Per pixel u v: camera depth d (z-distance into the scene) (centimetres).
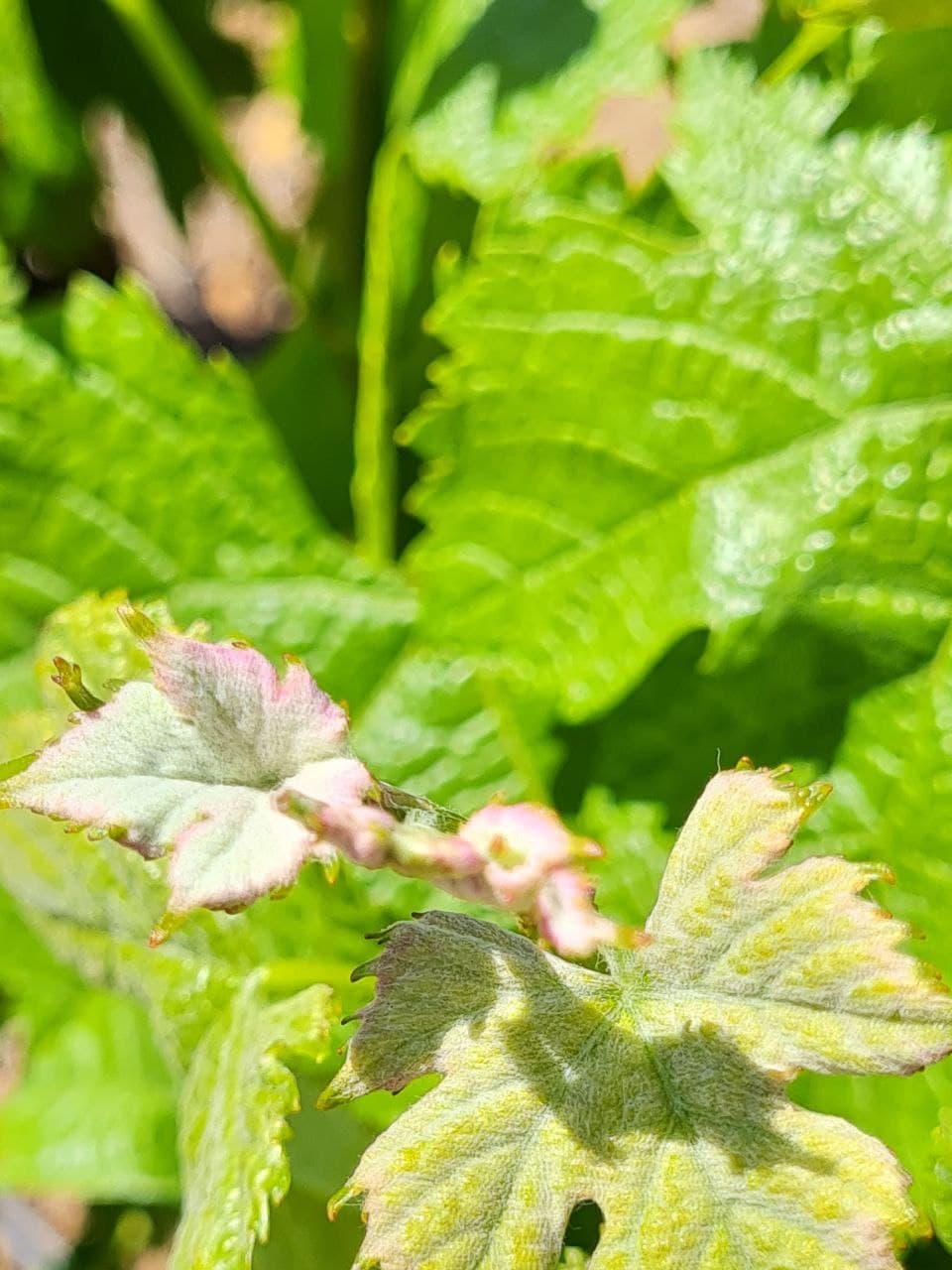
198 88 28
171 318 42
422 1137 12
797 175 19
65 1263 31
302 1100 17
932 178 18
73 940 20
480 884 10
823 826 18
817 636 18
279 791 10
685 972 12
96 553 22
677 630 19
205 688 11
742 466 19
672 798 19
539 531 20
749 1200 12
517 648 20
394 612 21
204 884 10
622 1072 12
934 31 18
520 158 23
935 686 18
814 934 12
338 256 28
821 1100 17
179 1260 14
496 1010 12
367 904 17
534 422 19
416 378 25
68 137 31
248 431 23
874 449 18
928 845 18
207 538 22
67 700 17
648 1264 11
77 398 22
